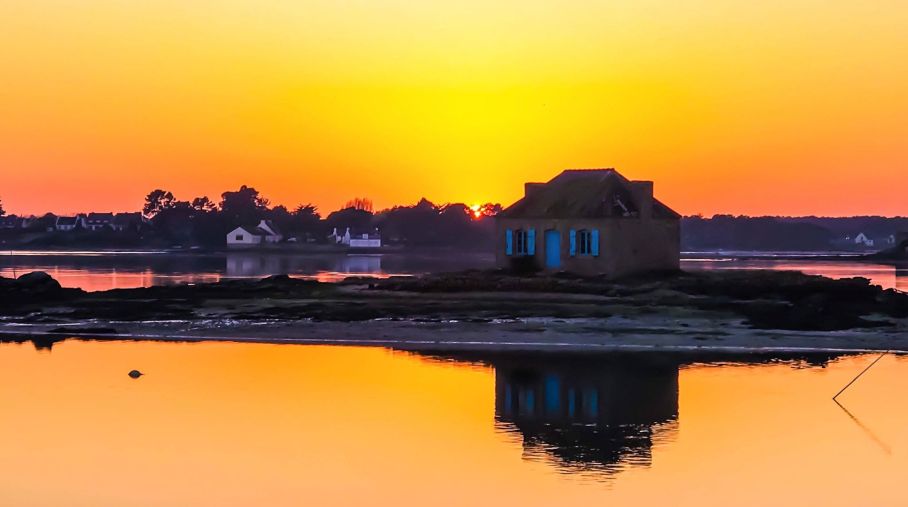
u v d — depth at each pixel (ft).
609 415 126.31
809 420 123.95
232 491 99.04
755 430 119.34
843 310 199.82
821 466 106.63
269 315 207.00
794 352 167.32
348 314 205.16
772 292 218.18
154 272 434.30
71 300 231.50
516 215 252.83
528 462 107.45
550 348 170.91
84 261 590.14
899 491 98.94
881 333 181.88
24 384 143.43
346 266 515.09
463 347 172.45
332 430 119.44
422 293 230.07
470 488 99.60
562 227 244.22
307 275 399.65
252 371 152.87
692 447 112.47
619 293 220.43
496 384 143.64
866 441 115.14
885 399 134.21
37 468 105.60
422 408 129.90
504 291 226.58
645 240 243.19
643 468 105.60
